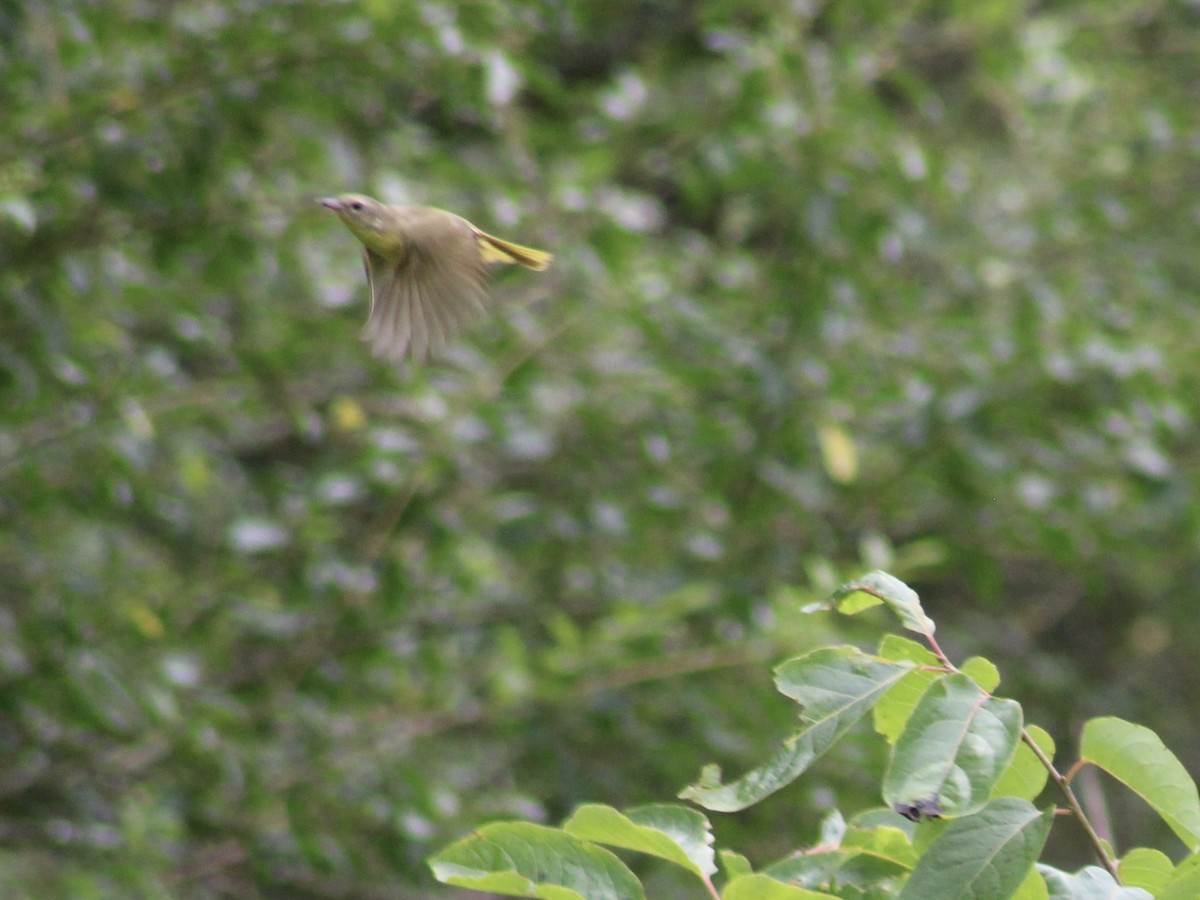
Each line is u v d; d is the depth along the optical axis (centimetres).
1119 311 1208
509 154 994
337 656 972
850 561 1125
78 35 795
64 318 858
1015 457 1081
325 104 862
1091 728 322
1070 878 301
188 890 960
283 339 1011
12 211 650
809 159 1042
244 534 887
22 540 874
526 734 975
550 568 1084
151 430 899
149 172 831
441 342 527
